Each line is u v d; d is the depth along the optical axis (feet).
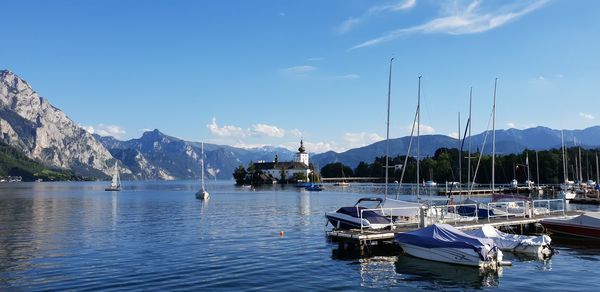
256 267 103.35
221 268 102.17
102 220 208.23
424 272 99.55
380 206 158.71
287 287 87.10
